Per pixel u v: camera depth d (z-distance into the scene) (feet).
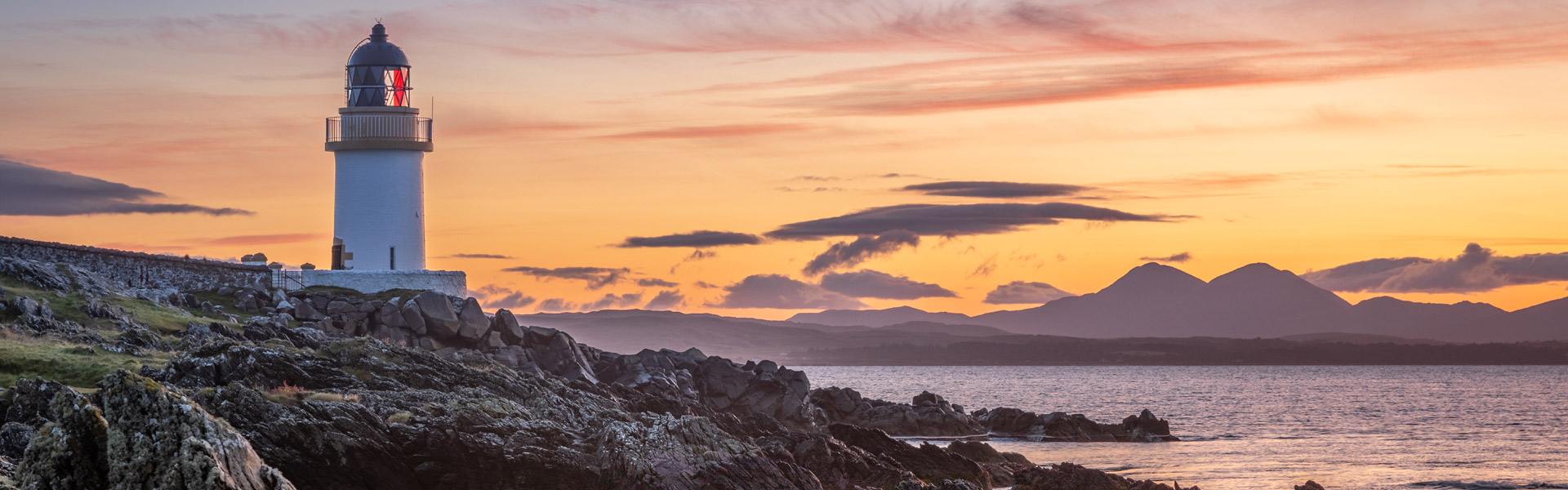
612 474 152.15
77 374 163.73
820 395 345.72
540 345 266.16
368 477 139.64
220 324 203.82
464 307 256.52
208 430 88.84
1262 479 243.19
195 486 85.35
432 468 144.56
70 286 212.02
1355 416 465.88
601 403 203.72
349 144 274.16
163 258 242.17
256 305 244.22
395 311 249.96
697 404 269.44
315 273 263.49
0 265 205.77
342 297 252.21
